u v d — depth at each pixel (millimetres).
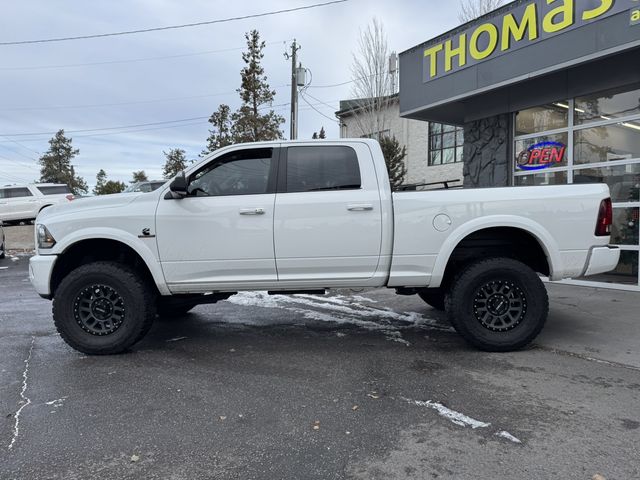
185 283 4934
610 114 7859
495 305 4914
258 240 4852
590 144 8188
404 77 10180
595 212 4895
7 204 18578
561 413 3494
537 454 2932
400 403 3707
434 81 9391
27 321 6660
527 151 9203
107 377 4332
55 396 3900
